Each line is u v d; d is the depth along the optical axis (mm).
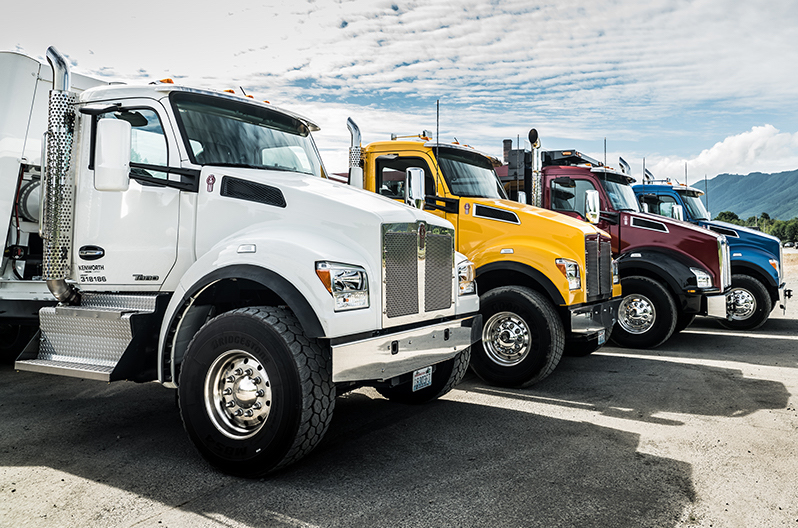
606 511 2891
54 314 4180
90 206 4207
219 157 4168
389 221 3566
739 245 10242
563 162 9664
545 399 5234
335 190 4004
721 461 3615
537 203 7996
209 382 3426
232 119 4395
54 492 3117
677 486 3217
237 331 3318
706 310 7906
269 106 4680
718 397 5293
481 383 5941
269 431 3205
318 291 3203
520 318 5648
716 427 4348
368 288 3432
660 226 8266
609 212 8539
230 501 3002
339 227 3584
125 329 3826
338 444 3938
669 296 7934
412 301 3752
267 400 3301
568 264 5691
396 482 3256
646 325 8078
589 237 5973
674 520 2805
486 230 6211
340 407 4938
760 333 9672
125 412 4738
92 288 4207
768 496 3092
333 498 3039
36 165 6137
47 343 4207
